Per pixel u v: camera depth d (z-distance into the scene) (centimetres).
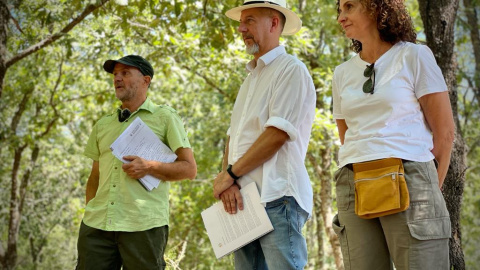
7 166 1705
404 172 253
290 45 1082
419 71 262
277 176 300
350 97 275
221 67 1093
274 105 305
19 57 733
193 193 1473
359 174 261
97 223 354
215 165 1545
